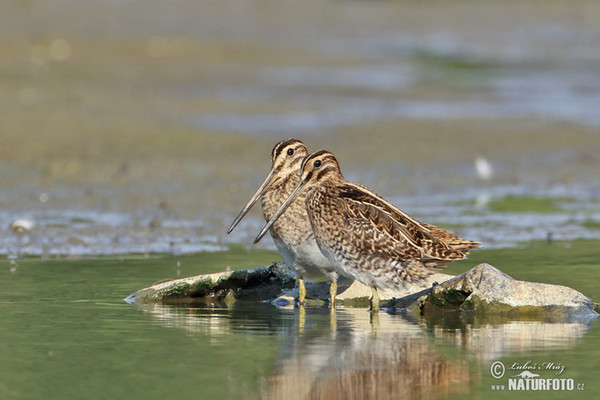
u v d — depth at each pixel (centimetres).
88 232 1439
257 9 4662
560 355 875
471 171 1988
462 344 913
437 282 1124
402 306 1110
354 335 952
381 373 818
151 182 1792
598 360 859
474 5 5012
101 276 1188
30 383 786
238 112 2573
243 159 2002
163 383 787
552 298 1041
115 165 1906
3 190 1697
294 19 4506
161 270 1218
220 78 3147
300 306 1117
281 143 1162
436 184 1861
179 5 4612
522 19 4666
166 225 1495
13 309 1032
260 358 862
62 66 3138
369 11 4812
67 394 760
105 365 838
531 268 1222
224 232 1469
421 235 1049
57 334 939
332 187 1084
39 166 1878
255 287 1157
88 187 1739
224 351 886
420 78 3350
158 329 970
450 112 2700
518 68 3584
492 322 1012
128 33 3862
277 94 2909
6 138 2072
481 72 3503
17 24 3875
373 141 2250
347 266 1066
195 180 1816
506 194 1789
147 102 2636
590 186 1875
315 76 3300
